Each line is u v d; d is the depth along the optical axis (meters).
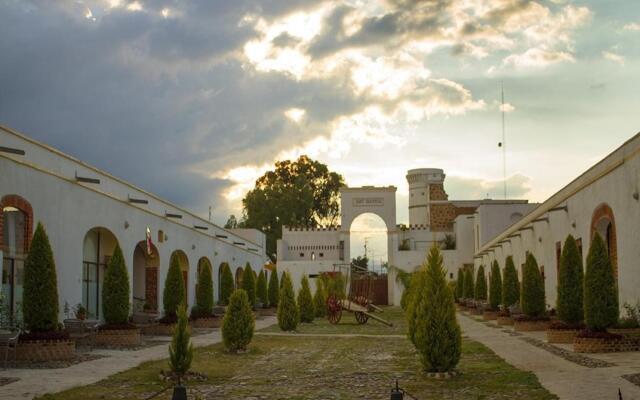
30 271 17.56
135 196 28.11
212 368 16.30
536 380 13.33
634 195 20.12
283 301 30.86
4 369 15.54
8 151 17.48
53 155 20.89
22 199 18.97
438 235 68.88
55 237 20.95
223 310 33.56
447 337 14.45
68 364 16.47
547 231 32.44
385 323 34.00
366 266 78.12
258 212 83.25
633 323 19.45
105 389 12.88
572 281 21.61
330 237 70.56
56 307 17.77
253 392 12.79
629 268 20.91
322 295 43.84
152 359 17.62
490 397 11.77
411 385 13.38
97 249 26.00
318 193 92.06
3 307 17.80
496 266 37.84
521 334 25.77
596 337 18.17
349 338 26.03
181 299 27.42
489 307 37.88
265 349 21.38
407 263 64.75
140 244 29.88
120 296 22.12
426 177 79.88
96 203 24.16
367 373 15.31
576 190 26.83
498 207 56.09
